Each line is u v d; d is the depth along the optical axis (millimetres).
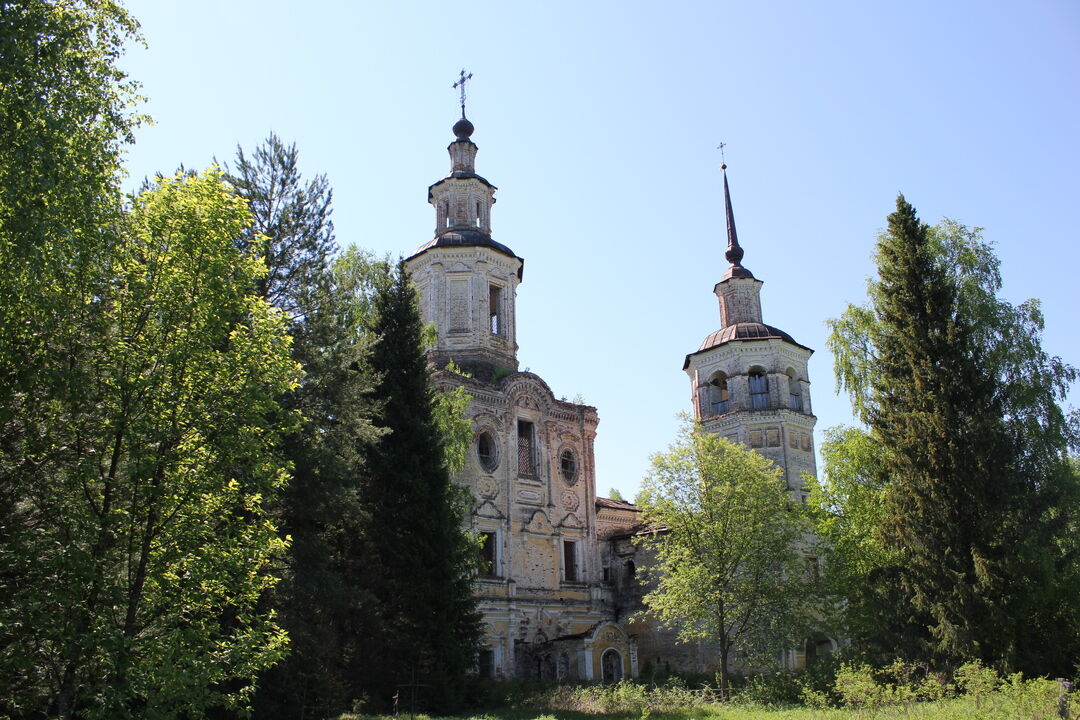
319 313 25312
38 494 14070
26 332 13719
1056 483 25547
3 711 13906
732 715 24719
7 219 12258
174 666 13266
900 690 20703
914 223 28453
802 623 33156
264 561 16188
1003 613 22812
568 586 41812
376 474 27891
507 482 40344
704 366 48250
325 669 24422
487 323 42906
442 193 45812
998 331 28359
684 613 33750
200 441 15203
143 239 15430
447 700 26031
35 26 12203
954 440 25141
